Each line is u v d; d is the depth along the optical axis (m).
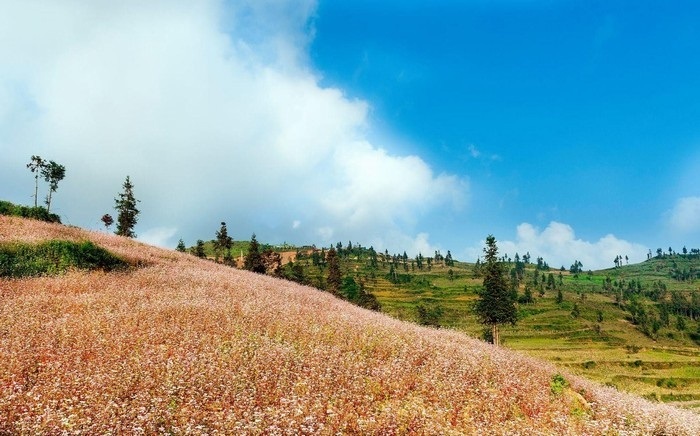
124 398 11.30
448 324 145.88
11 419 9.73
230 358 14.42
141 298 22.19
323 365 14.79
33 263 27.72
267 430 10.45
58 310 18.88
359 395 12.77
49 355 13.52
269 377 13.39
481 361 18.84
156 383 12.05
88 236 41.22
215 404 11.45
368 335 19.48
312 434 10.44
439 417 12.03
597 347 119.31
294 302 27.12
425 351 18.50
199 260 46.78
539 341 128.88
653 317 172.38
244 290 28.62
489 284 62.47
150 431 9.88
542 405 14.88
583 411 15.65
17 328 15.65
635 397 21.11
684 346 140.50
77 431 9.38
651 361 92.12
